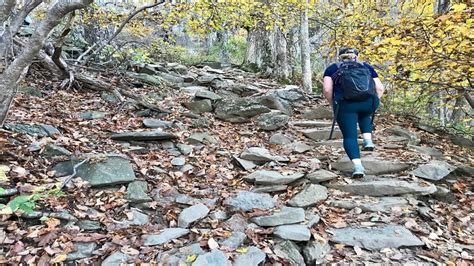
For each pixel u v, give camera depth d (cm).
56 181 350
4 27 393
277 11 945
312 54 1375
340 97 411
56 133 455
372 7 880
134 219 324
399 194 395
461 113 974
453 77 574
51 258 262
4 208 274
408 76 618
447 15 432
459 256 310
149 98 705
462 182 452
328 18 1076
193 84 909
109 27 1020
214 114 668
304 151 519
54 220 296
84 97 659
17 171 346
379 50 521
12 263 254
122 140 484
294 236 310
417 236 331
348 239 318
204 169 442
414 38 489
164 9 820
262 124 612
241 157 479
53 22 363
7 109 399
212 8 776
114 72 802
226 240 299
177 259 272
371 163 451
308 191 388
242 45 1844
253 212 346
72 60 755
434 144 598
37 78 693
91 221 310
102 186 359
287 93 803
